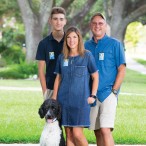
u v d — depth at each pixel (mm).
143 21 69500
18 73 50969
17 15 73938
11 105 26000
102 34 12453
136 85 42719
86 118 11812
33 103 27016
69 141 12164
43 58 12789
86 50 11977
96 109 12383
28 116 21750
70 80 11797
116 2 56438
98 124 12461
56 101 11664
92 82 12117
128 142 16188
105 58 12352
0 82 43344
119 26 56469
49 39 12695
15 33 77500
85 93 11797
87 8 58656
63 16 12531
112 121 12297
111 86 12383
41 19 54656
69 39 11750
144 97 31594
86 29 68188
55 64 12656
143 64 92250
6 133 16625
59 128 11664
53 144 11500
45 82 12789
